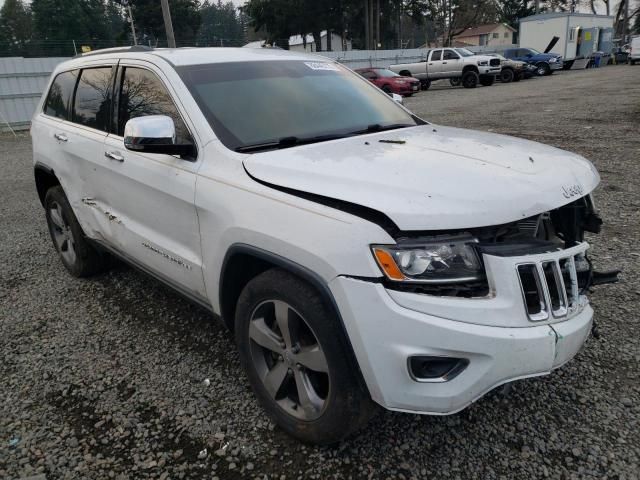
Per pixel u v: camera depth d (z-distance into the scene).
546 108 15.18
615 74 30.56
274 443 2.60
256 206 2.46
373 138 3.06
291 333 2.44
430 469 2.40
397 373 2.08
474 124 12.70
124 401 2.98
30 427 2.79
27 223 6.67
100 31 66.44
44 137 4.61
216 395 2.99
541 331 2.11
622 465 2.37
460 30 58.75
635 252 4.65
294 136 3.05
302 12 53.44
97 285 4.59
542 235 2.57
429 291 2.08
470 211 2.11
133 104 3.47
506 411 2.75
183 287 3.21
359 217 2.14
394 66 29.61
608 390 2.87
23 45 29.83
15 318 4.04
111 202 3.74
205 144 2.86
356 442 2.57
